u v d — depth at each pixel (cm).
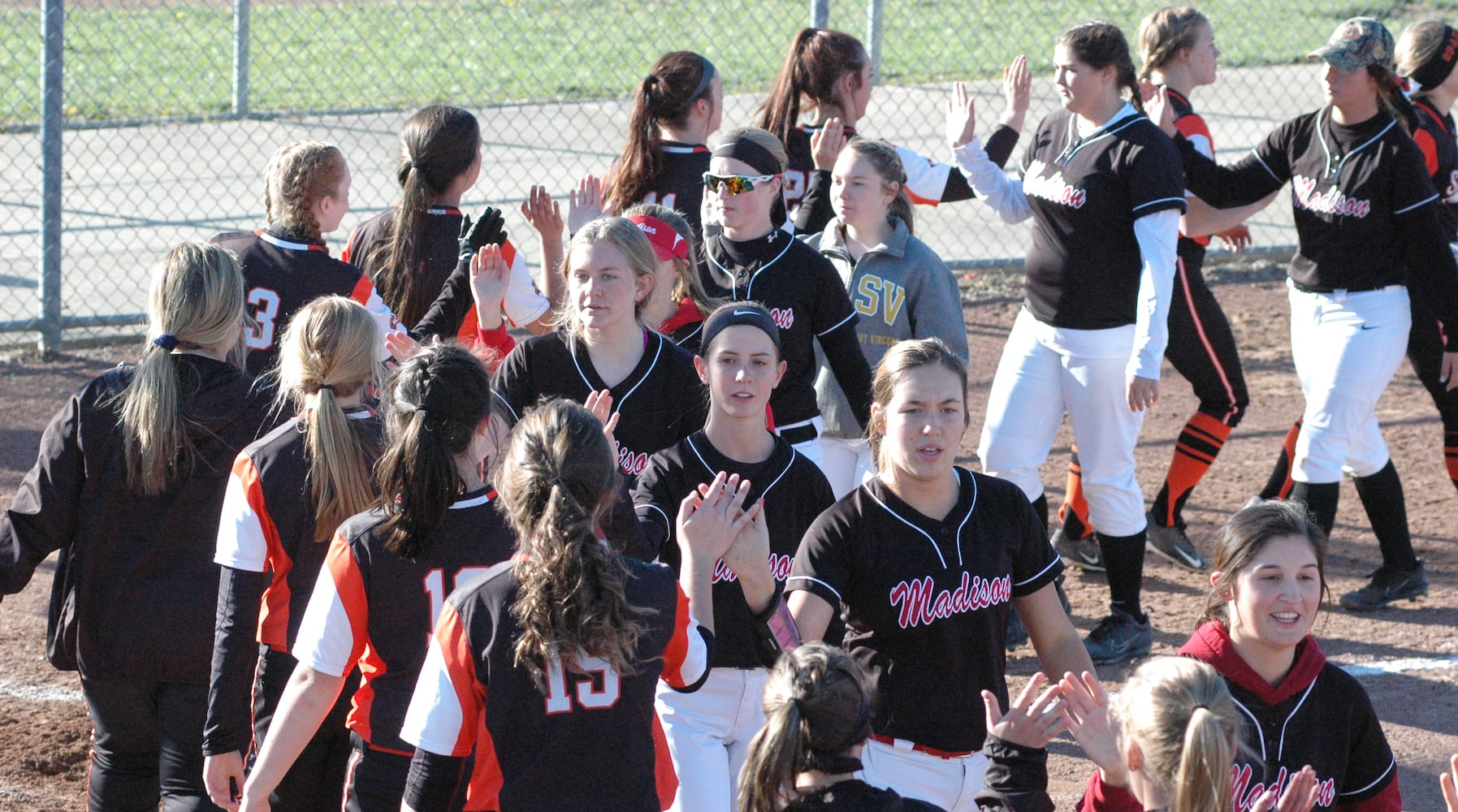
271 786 708
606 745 644
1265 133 3412
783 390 1129
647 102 1340
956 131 1392
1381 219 1315
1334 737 744
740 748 895
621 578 650
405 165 1183
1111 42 1230
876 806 620
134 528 820
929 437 771
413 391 706
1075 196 1257
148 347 828
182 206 2725
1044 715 712
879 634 800
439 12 4728
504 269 1095
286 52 4172
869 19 3003
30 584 1412
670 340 998
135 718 852
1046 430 1341
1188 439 1475
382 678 718
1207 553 1535
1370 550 1553
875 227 1235
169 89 3722
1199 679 642
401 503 702
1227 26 4550
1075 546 1518
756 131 1134
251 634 775
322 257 1082
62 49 1941
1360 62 1273
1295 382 2064
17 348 2039
